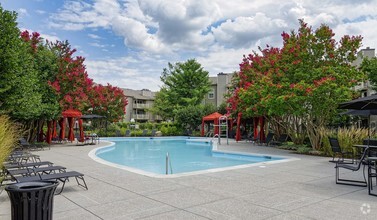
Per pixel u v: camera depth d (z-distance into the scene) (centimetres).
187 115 3566
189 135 3488
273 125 2108
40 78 1888
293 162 1089
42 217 336
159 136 3431
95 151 1586
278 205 523
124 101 3816
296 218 452
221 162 1434
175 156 1708
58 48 2147
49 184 356
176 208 506
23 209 326
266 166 982
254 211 488
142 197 579
